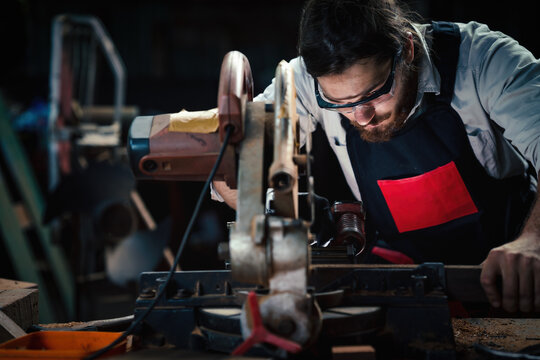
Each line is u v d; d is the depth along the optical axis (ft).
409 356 2.97
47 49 27.61
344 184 12.20
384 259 5.56
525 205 4.99
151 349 2.95
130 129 3.25
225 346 2.91
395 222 5.17
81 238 12.16
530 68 4.03
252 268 2.56
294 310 2.47
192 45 29.04
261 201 2.71
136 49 28.40
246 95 3.20
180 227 15.85
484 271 3.11
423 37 4.34
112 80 27.07
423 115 4.52
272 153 3.05
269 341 2.44
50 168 12.90
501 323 4.03
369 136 4.39
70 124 13.32
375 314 2.97
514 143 4.06
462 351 3.28
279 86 2.99
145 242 11.83
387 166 4.87
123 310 12.89
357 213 4.13
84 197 11.14
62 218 13.82
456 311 4.43
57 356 2.76
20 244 12.60
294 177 2.74
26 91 26.76
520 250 3.08
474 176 4.76
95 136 13.09
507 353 2.86
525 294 3.00
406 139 4.66
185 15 28.63
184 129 3.15
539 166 3.81
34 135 23.86
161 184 17.26
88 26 14.10
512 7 15.57
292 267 2.52
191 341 3.04
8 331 3.55
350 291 3.13
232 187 3.22
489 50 4.23
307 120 5.13
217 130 3.12
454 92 4.38
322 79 3.53
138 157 3.19
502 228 4.96
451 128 4.55
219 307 3.14
